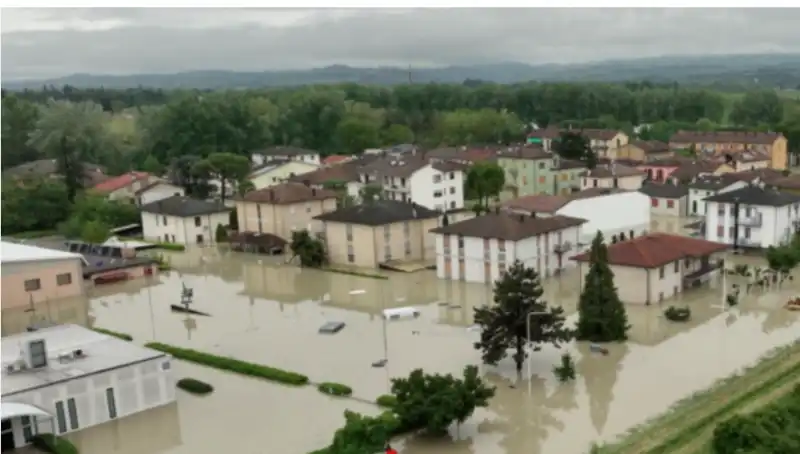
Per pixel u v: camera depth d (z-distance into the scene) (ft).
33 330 215.72
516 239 272.10
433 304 260.42
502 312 187.21
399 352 211.61
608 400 172.24
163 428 169.99
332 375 196.34
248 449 157.28
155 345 224.53
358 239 319.68
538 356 203.51
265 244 353.92
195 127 648.38
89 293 301.63
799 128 622.13
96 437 166.91
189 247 379.96
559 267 292.81
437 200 443.32
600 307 211.20
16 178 513.86
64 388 168.04
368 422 151.74
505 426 161.58
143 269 325.01
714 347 203.41
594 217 329.93
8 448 159.12
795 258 261.85
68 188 486.38
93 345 192.85
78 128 609.01
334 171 477.36
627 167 476.54
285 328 240.53
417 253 327.06
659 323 226.58
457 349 212.02
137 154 644.69
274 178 512.22
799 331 214.28
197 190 488.85
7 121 636.89
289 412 174.91
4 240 391.45
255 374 199.11
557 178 497.87
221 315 259.39
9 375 171.83
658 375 185.26
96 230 380.37
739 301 245.65
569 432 157.07
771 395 161.99
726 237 316.40
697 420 153.38
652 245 254.27
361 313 253.85
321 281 301.63
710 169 476.13
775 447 137.28
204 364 209.15
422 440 155.94
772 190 330.75
